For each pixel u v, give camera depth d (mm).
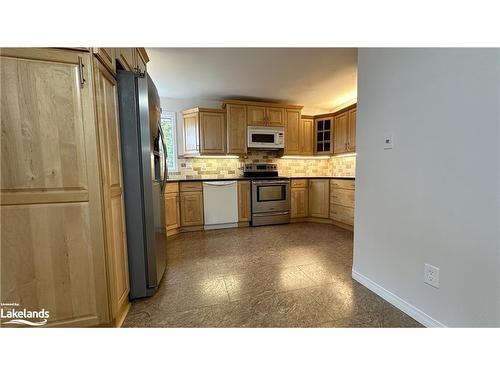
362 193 1812
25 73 1070
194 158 4105
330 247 2768
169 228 3275
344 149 3926
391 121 1509
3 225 1085
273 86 3422
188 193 3498
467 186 1087
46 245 1146
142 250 1653
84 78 1149
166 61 2605
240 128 3914
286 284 1854
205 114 3795
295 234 3354
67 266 1183
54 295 1171
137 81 1595
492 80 975
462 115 1095
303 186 4133
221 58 2537
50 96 1108
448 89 1153
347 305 1553
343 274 2027
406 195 1419
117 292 1389
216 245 2871
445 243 1198
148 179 1654
